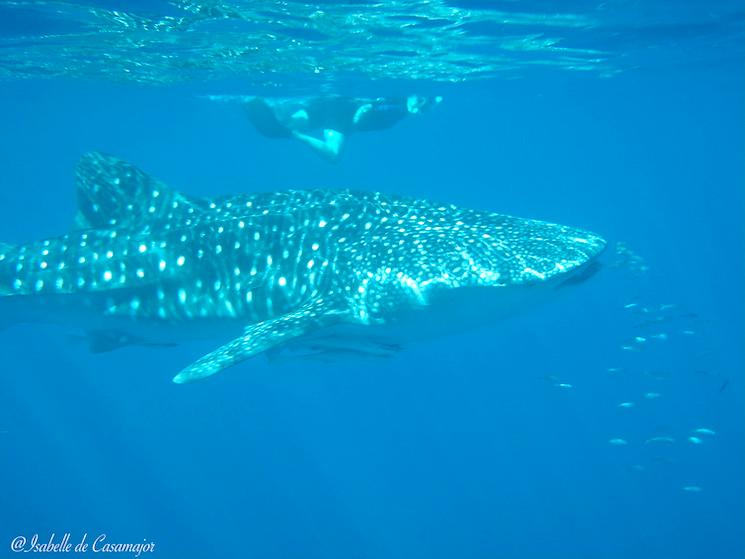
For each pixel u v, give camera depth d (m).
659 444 31.55
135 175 7.57
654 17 17.97
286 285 6.61
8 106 32.50
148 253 7.19
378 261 6.09
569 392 36.72
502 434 35.62
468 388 39.56
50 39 16.83
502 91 32.19
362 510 30.83
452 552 26.44
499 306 5.79
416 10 15.27
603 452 32.78
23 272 7.45
